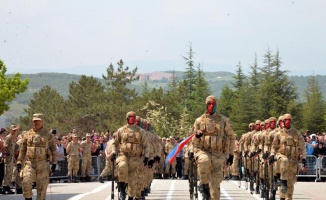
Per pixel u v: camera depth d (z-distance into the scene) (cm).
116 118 9138
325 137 4116
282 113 11012
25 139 2050
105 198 2628
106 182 3884
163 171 4394
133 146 2230
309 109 12500
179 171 4416
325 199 2655
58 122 10019
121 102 10225
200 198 2645
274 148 2356
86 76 10800
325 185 3603
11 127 3047
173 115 10012
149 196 2814
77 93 10581
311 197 2755
